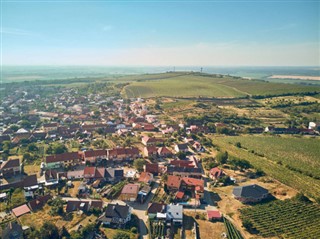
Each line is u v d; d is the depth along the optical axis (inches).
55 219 5334.6
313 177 7352.4
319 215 5521.7
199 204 5954.7
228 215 5615.2
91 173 7047.2
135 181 6963.6
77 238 4675.2
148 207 5610.2
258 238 4896.7
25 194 6077.8
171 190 6555.1
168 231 5019.7
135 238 4813.0
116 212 5310.0
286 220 5374.0
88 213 5551.2
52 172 7037.4
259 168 7667.3
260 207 5812.0
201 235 4982.8
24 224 5157.5
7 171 7234.3
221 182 6968.5
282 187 6732.3
